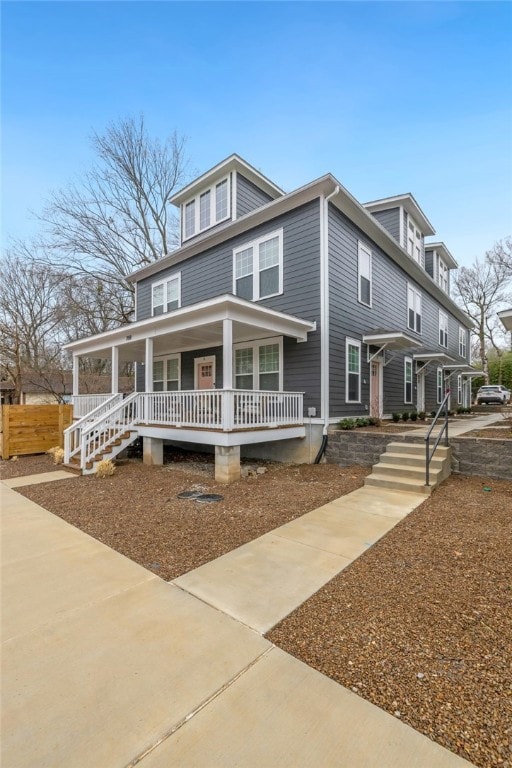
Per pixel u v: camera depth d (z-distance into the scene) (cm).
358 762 164
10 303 2230
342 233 1002
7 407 1062
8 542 437
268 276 1032
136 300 1577
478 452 690
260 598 306
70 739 177
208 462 959
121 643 250
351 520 491
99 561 382
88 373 2742
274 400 847
